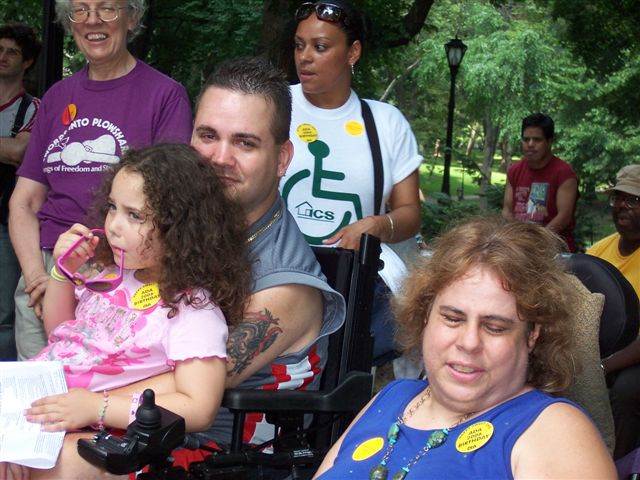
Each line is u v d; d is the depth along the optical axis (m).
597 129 31.72
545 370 2.03
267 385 2.66
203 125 2.67
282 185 3.75
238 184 2.66
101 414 2.35
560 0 15.88
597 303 2.86
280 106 2.70
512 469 1.86
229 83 2.68
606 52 16.66
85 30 3.40
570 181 7.04
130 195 2.47
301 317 2.65
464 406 1.97
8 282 4.70
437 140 39.62
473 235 1.99
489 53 37.16
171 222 2.46
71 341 2.57
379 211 3.84
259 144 2.66
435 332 1.99
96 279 2.55
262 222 2.72
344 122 3.79
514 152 44.94
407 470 1.96
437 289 2.01
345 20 3.69
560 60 36.81
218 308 2.50
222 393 2.43
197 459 2.64
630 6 15.46
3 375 2.42
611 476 1.82
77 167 3.47
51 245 3.52
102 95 3.49
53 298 2.80
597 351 2.84
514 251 1.94
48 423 2.31
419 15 10.63
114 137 3.45
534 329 1.97
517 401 1.96
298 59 3.76
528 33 36.69
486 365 1.94
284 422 2.56
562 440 1.85
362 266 2.82
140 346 2.46
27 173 3.63
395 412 2.16
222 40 10.09
